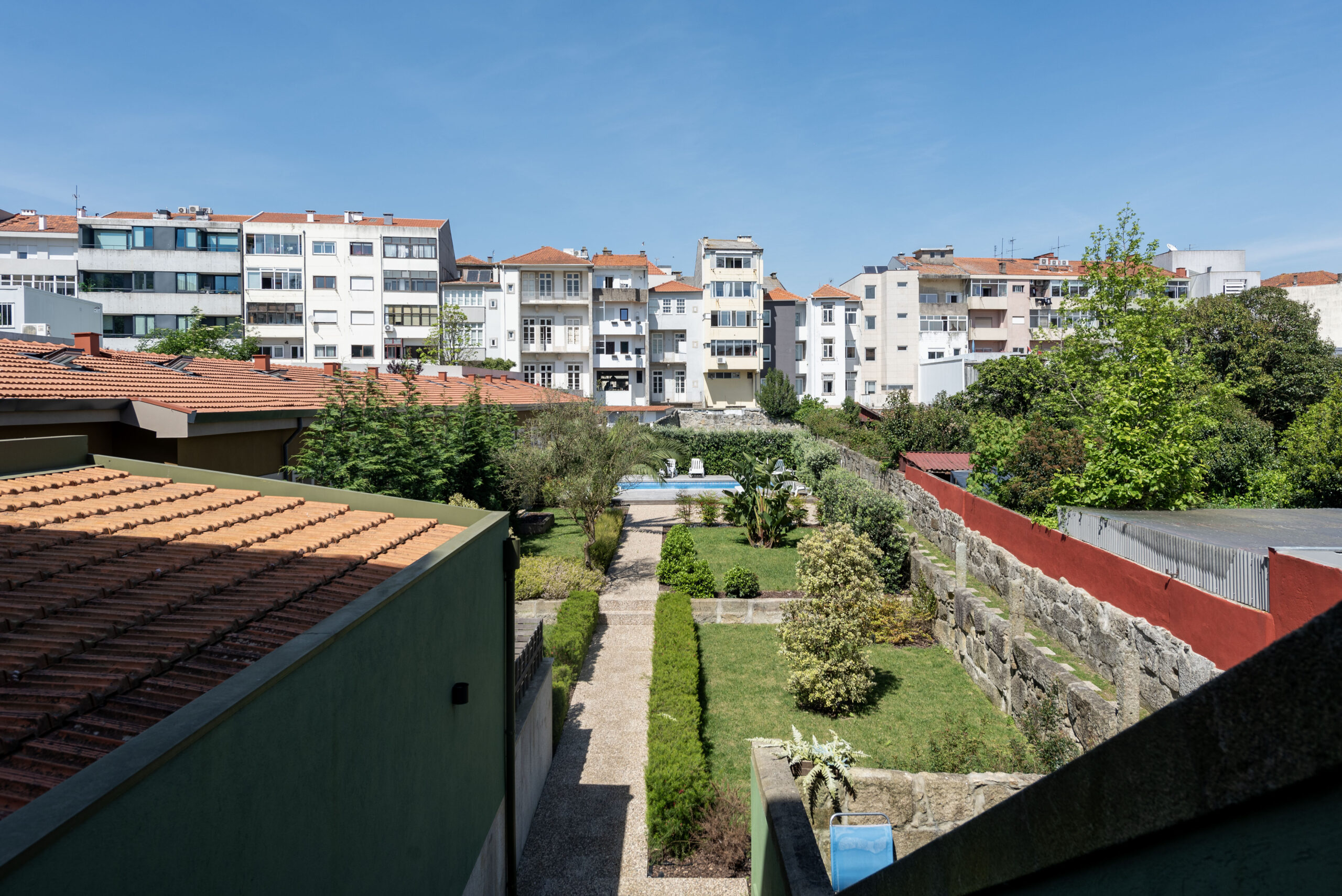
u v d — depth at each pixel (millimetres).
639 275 61344
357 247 55750
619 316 60875
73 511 5961
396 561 5824
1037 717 10680
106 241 52125
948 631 15211
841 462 34656
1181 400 16328
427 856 5219
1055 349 28594
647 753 10773
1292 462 17328
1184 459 14727
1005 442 18891
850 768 7891
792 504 26047
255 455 14391
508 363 55938
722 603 16844
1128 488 14516
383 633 4438
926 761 10070
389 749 4520
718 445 43062
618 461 20578
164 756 2447
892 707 12328
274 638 3965
